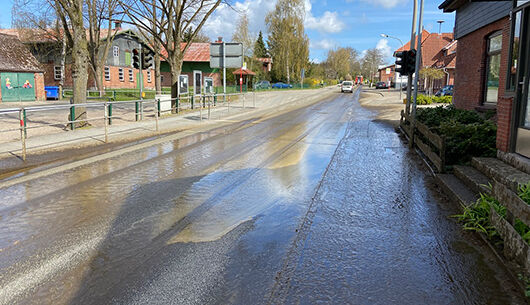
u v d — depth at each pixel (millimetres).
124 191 6180
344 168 7926
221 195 6000
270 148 10250
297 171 7645
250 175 7285
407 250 4031
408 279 3439
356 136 12578
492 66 11539
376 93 48906
